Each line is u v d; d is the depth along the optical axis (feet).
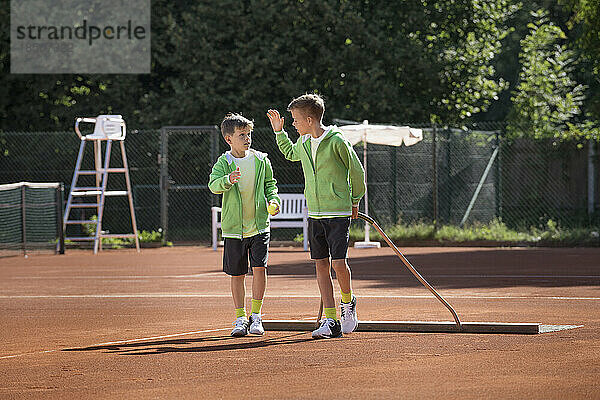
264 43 180.04
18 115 185.16
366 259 114.73
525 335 49.03
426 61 181.16
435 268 100.37
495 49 194.59
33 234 153.17
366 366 40.11
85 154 178.29
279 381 36.96
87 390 36.04
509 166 177.99
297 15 178.91
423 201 154.10
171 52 187.21
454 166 158.61
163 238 155.33
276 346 46.42
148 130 170.19
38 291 81.00
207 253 137.90
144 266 111.75
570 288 76.89
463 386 35.37
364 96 174.70
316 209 50.34
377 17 183.11
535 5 244.83
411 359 41.75
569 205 177.78
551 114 199.72
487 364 40.16
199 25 179.73
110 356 43.96
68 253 142.41
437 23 190.80
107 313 63.52
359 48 176.65
